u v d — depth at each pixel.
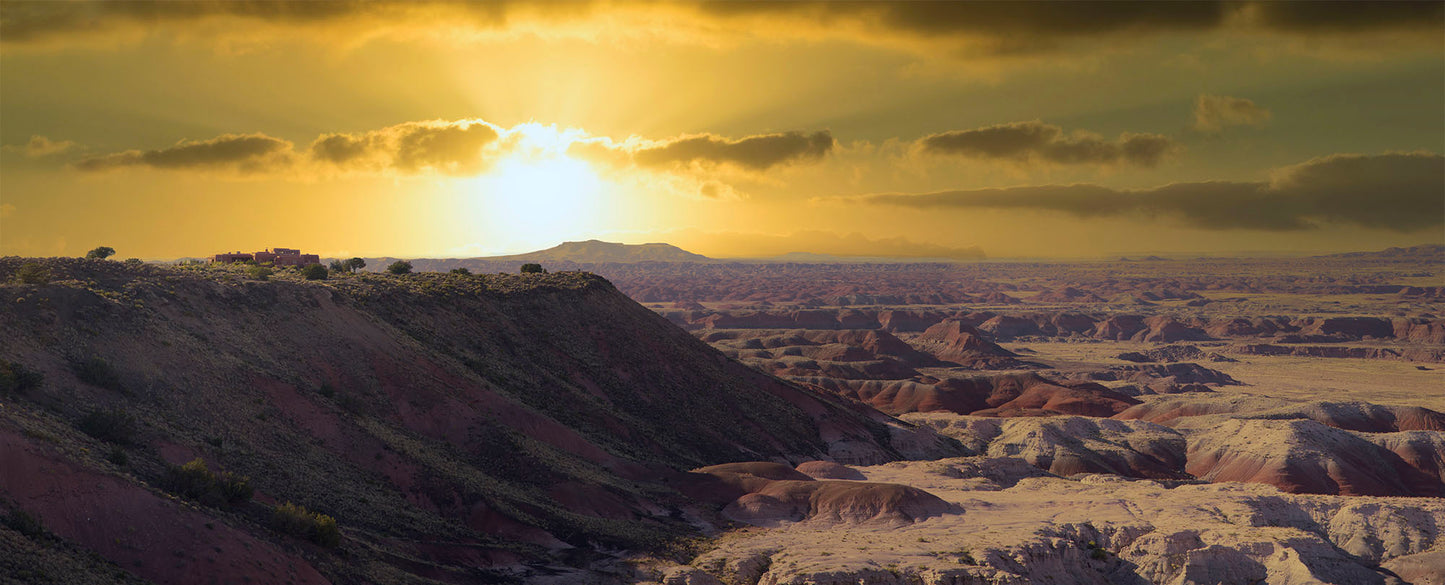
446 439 94.19
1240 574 91.94
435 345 117.38
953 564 79.56
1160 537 95.56
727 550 83.75
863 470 126.62
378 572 62.03
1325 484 157.75
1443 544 103.88
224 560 52.91
